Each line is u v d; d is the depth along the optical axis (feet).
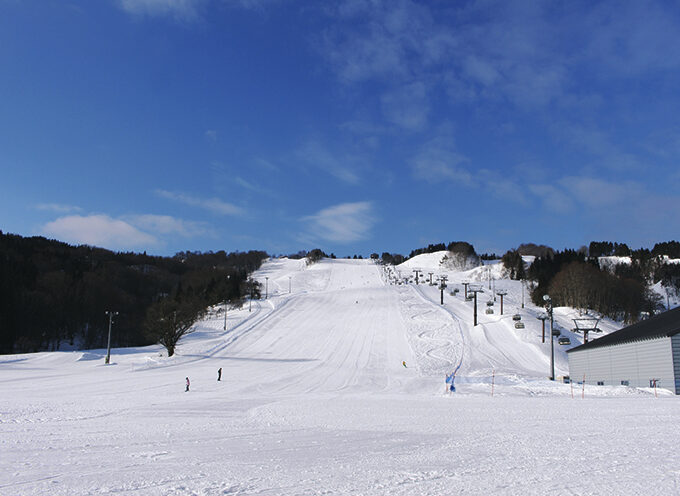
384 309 336.70
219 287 456.86
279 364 198.49
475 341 240.73
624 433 46.80
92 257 630.74
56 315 368.68
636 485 27.32
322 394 114.21
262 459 38.96
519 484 28.43
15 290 340.59
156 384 141.18
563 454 37.24
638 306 340.18
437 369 185.06
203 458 39.86
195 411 80.94
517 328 255.09
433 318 300.61
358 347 237.25
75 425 64.69
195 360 212.02
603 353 136.05
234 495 27.55
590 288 332.19
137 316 428.97
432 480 30.19
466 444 43.88
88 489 29.63
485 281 528.63
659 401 81.51
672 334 107.55
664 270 473.26
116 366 200.95
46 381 151.23
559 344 232.12
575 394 104.68
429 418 65.05
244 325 303.07
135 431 57.88
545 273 437.99
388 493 27.25
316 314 329.11
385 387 134.72
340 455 40.19
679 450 37.63
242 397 107.76
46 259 480.23
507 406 78.07
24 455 42.50
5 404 93.45
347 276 650.02
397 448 43.04
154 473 34.01
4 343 322.75
